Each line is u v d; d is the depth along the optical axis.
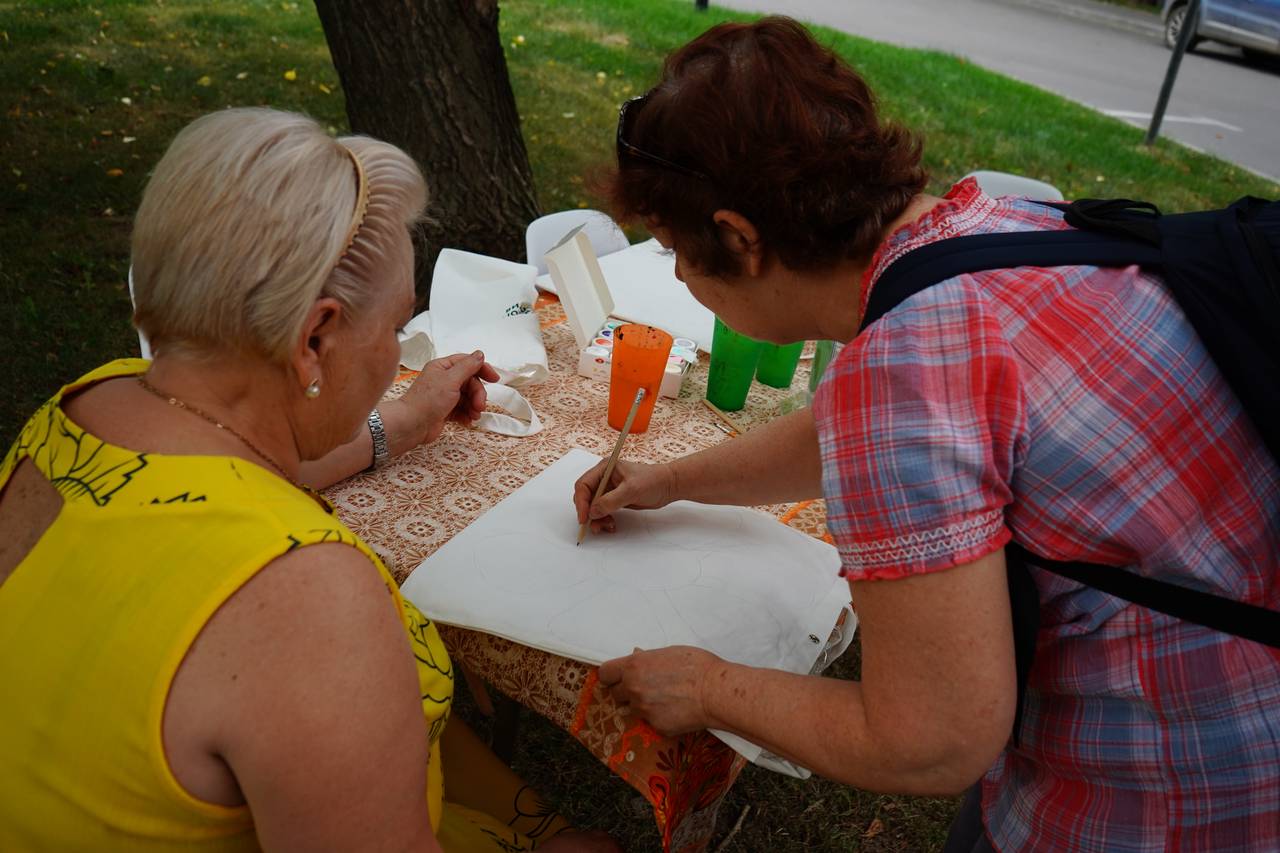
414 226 0.90
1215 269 0.78
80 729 0.71
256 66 6.23
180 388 0.82
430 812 1.01
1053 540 0.80
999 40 11.86
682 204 0.87
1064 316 0.78
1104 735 0.88
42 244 3.95
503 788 1.31
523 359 1.60
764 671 0.95
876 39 10.77
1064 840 0.93
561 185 5.02
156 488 0.76
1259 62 12.09
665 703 0.98
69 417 0.83
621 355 1.43
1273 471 0.81
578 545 1.20
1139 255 0.81
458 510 1.27
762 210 0.83
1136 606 0.83
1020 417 0.76
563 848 1.15
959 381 0.77
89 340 3.42
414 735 0.77
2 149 4.66
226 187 0.75
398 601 0.84
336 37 3.20
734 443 1.26
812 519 1.34
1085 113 8.25
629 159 0.90
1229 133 8.66
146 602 0.71
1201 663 0.82
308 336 0.80
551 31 8.23
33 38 6.20
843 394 0.79
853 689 0.89
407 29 3.10
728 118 0.81
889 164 0.83
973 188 0.90
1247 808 0.85
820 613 1.14
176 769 0.71
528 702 1.08
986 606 0.78
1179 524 0.78
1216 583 0.81
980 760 0.80
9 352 3.30
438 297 1.69
